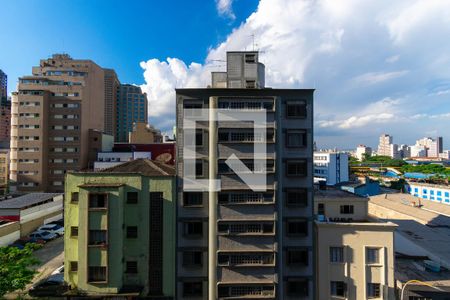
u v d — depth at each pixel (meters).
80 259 23.95
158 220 25.80
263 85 30.50
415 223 41.03
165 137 109.00
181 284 25.78
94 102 94.94
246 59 29.55
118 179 25.50
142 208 25.48
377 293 24.94
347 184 80.44
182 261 25.91
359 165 184.38
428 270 26.95
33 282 30.27
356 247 25.27
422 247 31.73
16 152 76.31
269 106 26.36
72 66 92.94
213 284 25.30
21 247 40.66
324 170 113.81
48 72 84.88
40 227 46.56
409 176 135.88
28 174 75.81
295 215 26.53
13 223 42.72
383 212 51.66
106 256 23.88
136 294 23.94
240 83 29.28
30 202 48.31
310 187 26.73
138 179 25.50
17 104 76.88
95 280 24.02
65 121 79.56
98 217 24.09
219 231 25.56
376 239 25.11
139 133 98.12
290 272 26.17
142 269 25.20
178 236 26.00
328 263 25.41
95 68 96.62
